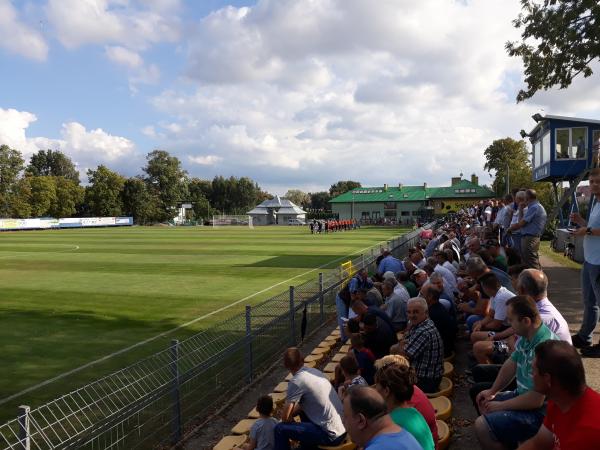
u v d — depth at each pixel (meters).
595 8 18.66
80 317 14.89
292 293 11.57
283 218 116.94
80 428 7.43
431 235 28.03
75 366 10.30
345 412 3.22
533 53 21.23
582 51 19.58
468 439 5.96
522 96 21.91
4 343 12.04
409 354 6.56
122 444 6.99
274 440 5.66
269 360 10.57
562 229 23.64
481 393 5.00
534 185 47.44
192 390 8.74
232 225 106.56
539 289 5.23
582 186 24.84
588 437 2.99
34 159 148.50
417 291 11.16
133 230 79.62
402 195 104.69
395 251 23.88
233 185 155.50
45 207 101.62
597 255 7.14
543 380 3.17
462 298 10.88
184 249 39.50
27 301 17.47
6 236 60.50
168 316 15.04
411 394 3.92
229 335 10.85
